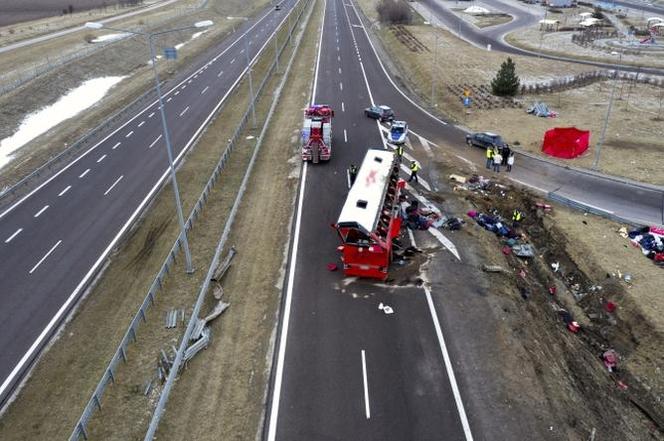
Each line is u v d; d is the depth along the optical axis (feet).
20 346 73.51
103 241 98.84
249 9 440.04
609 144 145.89
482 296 80.64
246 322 75.82
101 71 226.58
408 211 105.29
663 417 69.26
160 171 129.39
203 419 60.23
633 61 243.81
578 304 89.56
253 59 250.98
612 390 71.46
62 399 64.69
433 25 327.26
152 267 90.79
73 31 293.43
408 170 128.06
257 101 184.96
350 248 81.97
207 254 93.45
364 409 61.00
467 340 71.51
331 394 63.16
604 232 103.14
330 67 232.53
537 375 66.39
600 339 82.17
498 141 139.85
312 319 76.13
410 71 227.20
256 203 111.24
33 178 126.82
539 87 200.54
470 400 61.98
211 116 170.40
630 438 63.31
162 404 61.00
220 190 117.80
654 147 142.72
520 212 110.73
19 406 63.87
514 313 77.51
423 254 91.81
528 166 132.98
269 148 142.10
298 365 67.62
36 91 185.88
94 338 74.64
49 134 159.43
